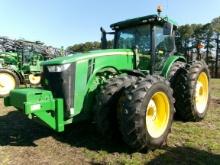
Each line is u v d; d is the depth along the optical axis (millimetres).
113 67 4859
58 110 4121
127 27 5961
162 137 4238
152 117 4285
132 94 3947
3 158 3973
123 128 3945
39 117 3961
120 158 3920
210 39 38094
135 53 5270
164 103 4410
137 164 3699
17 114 6699
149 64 5543
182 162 3771
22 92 4004
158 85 4180
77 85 4359
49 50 13711
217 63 37406
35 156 4047
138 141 3924
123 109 3936
